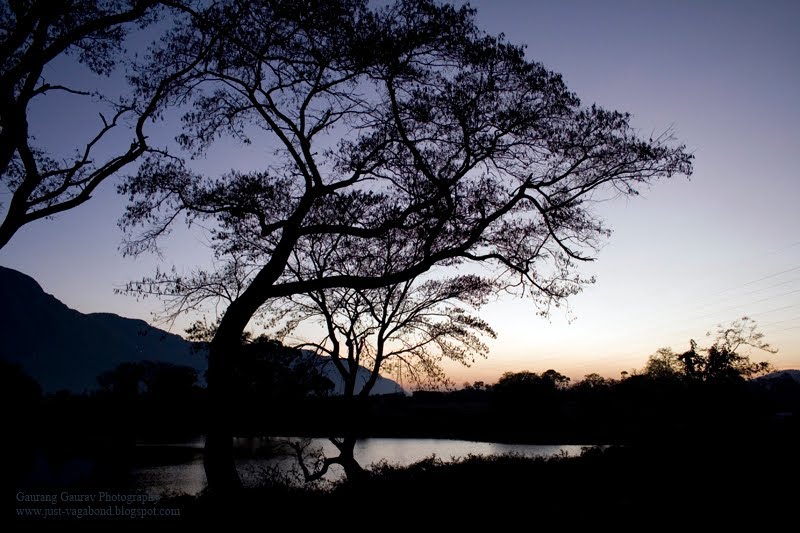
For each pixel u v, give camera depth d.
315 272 16.31
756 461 18.95
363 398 16.72
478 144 11.02
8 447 33.47
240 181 11.80
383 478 12.31
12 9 9.51
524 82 10.70
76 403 58.56
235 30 10.23
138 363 69.00
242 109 11.60
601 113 11.01
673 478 14.21
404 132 10.88
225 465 9.58
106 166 10.52
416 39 9.95
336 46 9.95
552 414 74.62
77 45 11.38
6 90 8.76
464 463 16.02
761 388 43.91
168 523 7.96
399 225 11.23
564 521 8.38
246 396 16.58
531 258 12.41
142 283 11.68
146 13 10.54
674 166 11.24
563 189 11.84
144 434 52.28
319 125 11.51
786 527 8.48
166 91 10.95
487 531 7.70
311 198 11.28
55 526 8.15
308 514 8.26
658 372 52.78
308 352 17.22
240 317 10.34
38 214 9.57
